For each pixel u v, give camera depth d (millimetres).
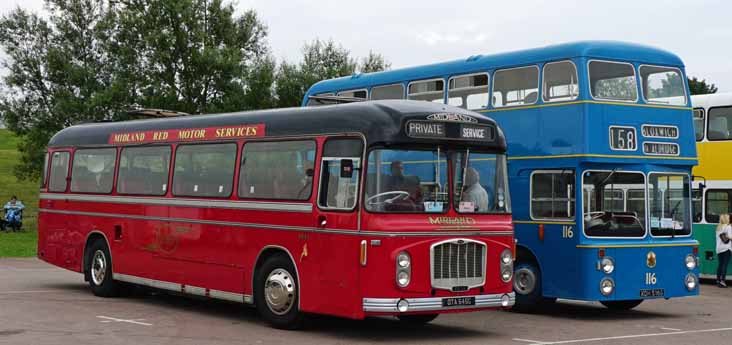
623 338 13227
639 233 16062
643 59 16438
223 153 15320
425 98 18734
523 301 16609
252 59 49594
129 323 14094
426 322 14977
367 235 12305
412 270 12352
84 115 46406
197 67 45812
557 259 15977
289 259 13648
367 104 13008
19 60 47938
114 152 18328
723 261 23125
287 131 13984
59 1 48125
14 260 28609
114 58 47219
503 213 13555
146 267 17000
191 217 15828
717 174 23625
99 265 18344
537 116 16438
